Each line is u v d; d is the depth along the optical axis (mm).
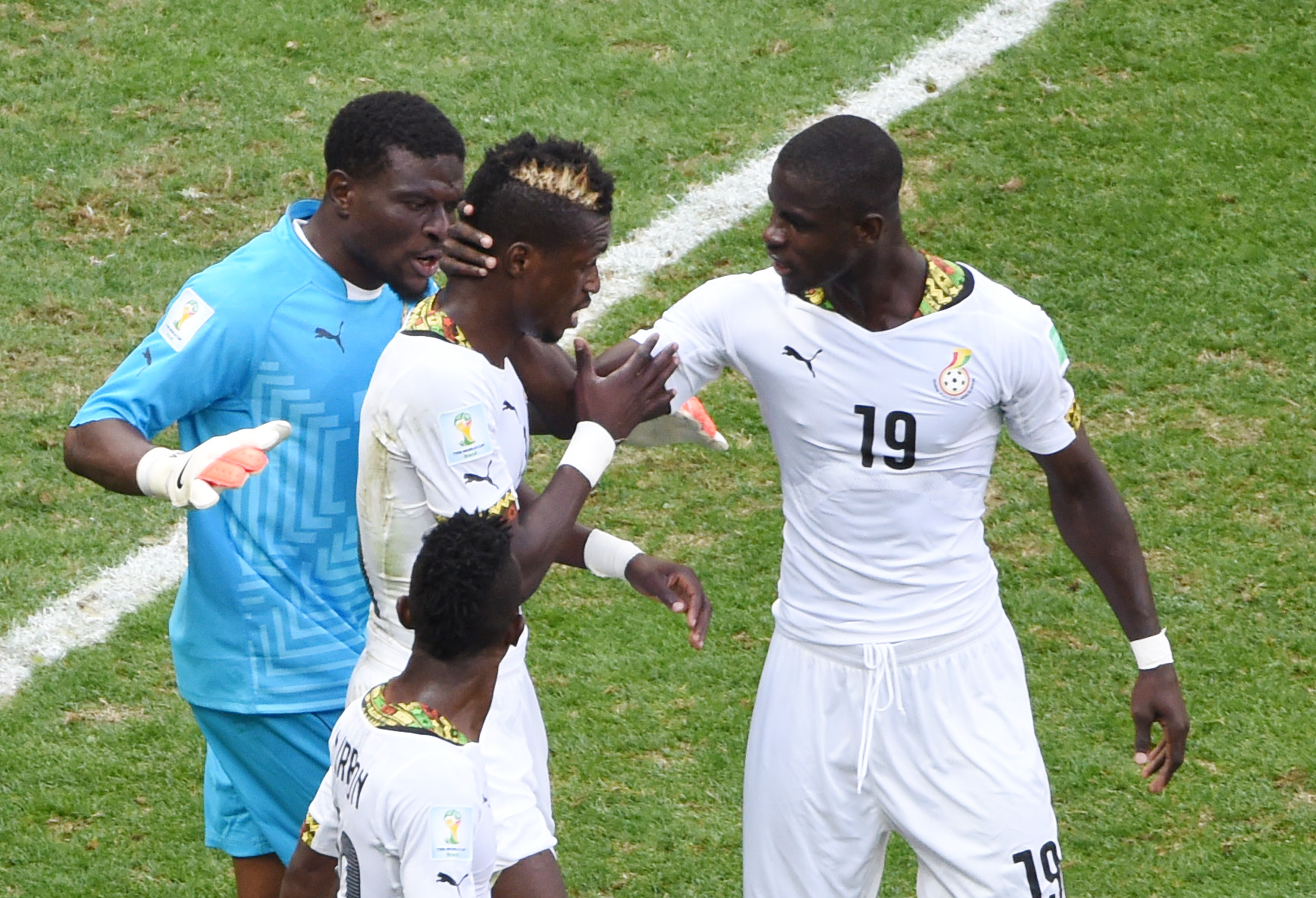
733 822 18484
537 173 11977
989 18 33594
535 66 32219
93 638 21109
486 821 11227
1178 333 26453
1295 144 30219
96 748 19359
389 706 11352
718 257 28219
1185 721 14172
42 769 18984
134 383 13500
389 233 13852
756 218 28891
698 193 29469
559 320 12422
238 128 30641
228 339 13711
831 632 13789
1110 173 29719
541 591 22062
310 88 31578
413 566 11984
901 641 13617
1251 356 26000
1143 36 32938
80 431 13281
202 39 32656
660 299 27359
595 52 32625
